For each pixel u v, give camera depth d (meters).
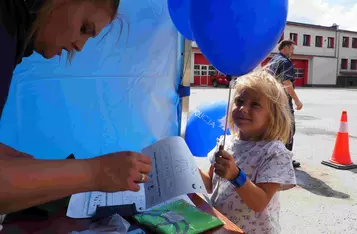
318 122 7.25
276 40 1.20
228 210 1.31
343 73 29.77
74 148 1.51
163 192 0.99
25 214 0.96
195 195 1.20
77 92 1.48
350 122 7.22
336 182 3.34
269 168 1.25
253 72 1.39
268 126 1.34
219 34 1.15
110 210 1.00
